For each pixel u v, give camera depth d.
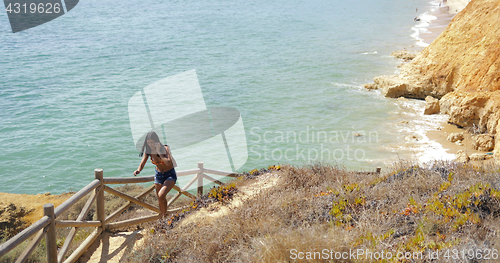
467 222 4.11
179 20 94.81
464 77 26.09
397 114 27.16
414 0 131.12
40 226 4.40
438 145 20.78
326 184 7.15
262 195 6.51
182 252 5.21
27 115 29.52
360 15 96.19
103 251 5.95
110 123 27.52
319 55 50.91
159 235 5.76
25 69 45.78
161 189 6.69
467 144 20.38
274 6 122.88
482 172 6.22
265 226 4.98
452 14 87.00
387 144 21.56
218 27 81.94
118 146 23.61
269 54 53.12
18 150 23.08
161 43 64.75
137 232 6.63
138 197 6.91
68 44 64.25
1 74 42.97
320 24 82.56
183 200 10.02
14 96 34.56
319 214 5.25
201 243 5.12
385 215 4.83
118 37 71.44
